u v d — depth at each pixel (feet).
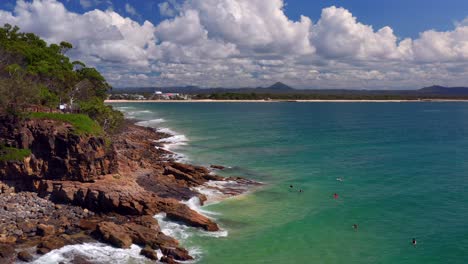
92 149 170.40
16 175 163.94
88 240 127.75
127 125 454.40
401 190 197.47
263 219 157.69
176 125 505.66
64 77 282.77
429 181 213.87
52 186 160.66
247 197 185.16
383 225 152.66
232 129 464.65
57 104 250.16
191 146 326.03
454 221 156.04
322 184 208.54
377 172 234.58
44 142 166.71
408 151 307.78
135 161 229.66
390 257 127.03
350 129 475.31
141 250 122.83
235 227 148.97
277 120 610.24
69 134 166.71
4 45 261.44
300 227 150.10
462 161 266.57
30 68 254.27
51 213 145.38
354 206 173.88
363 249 132.46
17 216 138.82
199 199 175.52
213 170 236.84
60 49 342.44
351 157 282.15
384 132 442.09
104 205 151.33
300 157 281.54
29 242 122.42
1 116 168.86
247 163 260.01
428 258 126.31
